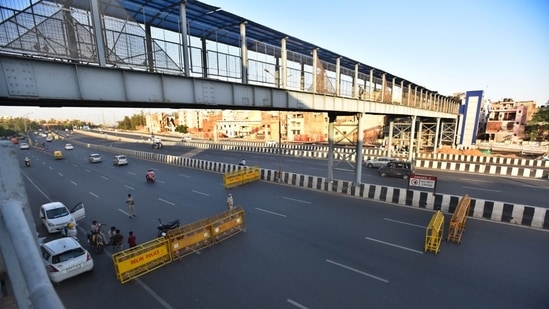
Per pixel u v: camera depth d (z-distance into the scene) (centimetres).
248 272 1107
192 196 2223
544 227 1488
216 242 1370
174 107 1297
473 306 891
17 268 216
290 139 7506
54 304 148
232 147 5628
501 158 3625
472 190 2297
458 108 5122
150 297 970
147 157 4534
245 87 1420
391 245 1313
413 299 927
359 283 1020
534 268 1103
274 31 1553
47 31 804
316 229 1516
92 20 879
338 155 4234
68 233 1463
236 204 1989
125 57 961
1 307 884
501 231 1459
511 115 6888
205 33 1659
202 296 967
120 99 977
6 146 221
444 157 3934
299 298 943
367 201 2036
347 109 2127
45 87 819
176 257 1224
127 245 1384
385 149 4369
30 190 2514
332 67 2328
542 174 2755
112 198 2203
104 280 1078
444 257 1195
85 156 4975
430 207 1839
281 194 2252
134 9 1261
